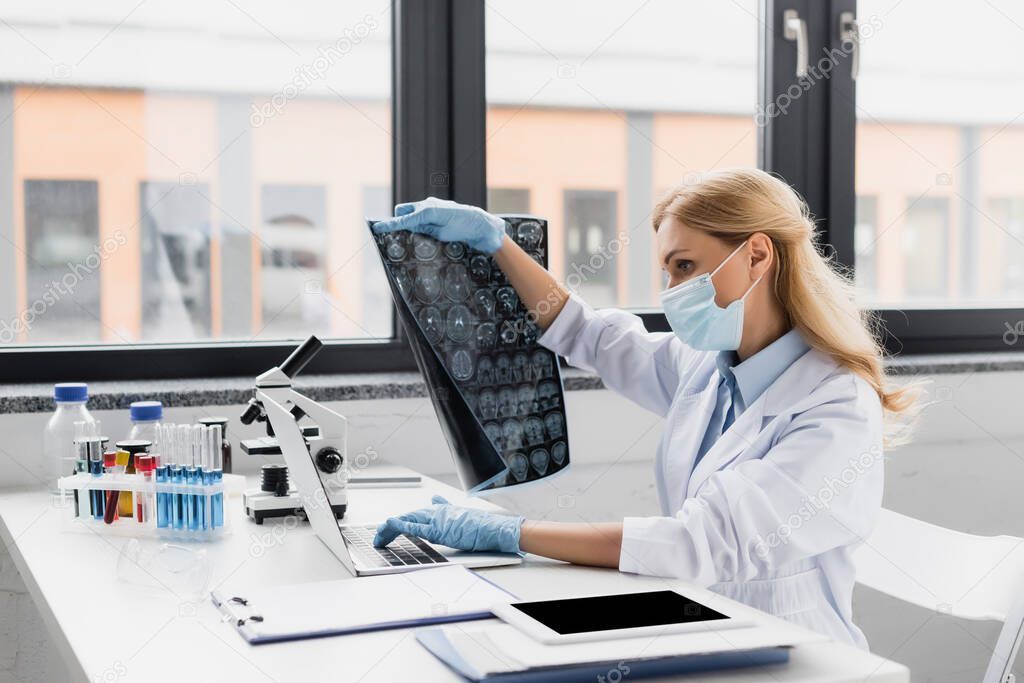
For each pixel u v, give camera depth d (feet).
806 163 8.68
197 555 4.05
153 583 3.95
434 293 5.03
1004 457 8.64
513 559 4.42
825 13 8.66
